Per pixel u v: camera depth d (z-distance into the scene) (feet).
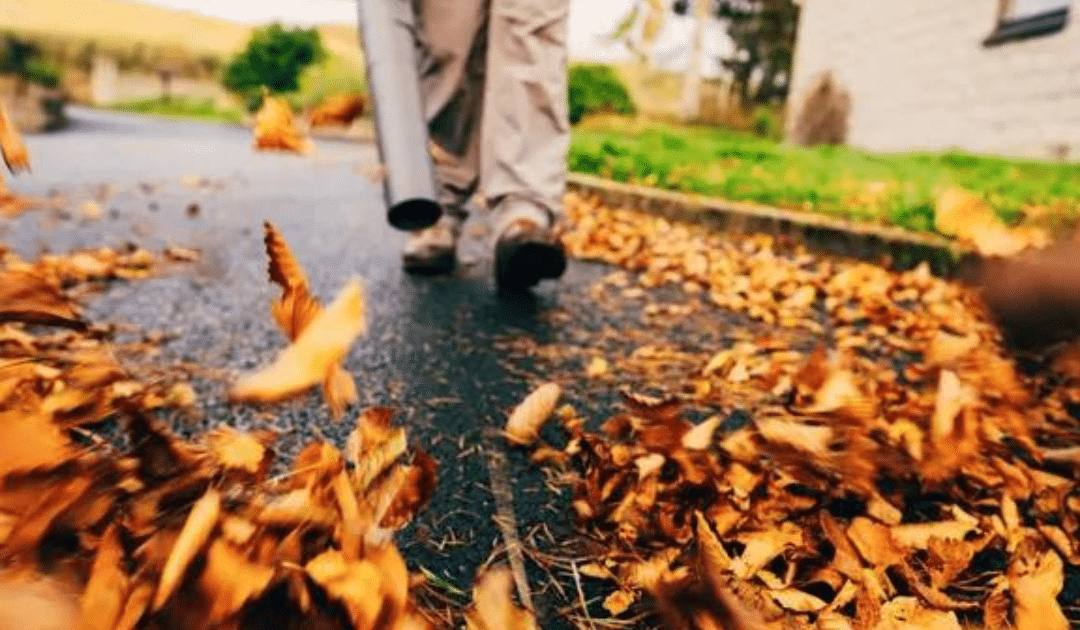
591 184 18.90
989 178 17.31
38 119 45.09
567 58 8.13
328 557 2.26
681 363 6.36
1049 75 28.14
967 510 3.99
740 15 92.63
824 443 3.98
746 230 14.08
